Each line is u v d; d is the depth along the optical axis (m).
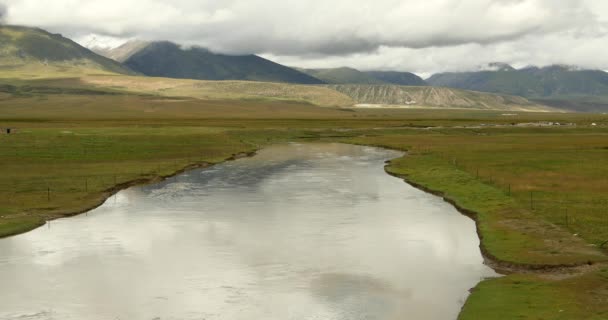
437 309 28.50
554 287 30.33
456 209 54.53
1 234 43.72
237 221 48.88
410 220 49.38
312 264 36.22
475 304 28.14
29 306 29.09
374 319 27.28
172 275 34.03
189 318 27.58
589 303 27.69
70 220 49.78
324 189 66.88
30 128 147.50
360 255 38.25
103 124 183.25
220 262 36.72
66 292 31.14
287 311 28.44
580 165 79.50
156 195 62.84
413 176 75.88
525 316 26.27
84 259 37.44
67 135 121.31
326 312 28.25
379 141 138.75
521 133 163.25
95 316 27.84
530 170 74.94
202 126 184.88
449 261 36.91
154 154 101.94
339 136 161.12
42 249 39.97
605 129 171.50
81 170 79.38
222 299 30.14
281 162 97.56
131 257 37.88
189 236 43.62
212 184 71.19
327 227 46.53
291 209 54.31
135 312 28.33
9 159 88.38
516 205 52.09
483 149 109.44
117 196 62.31
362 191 65.31
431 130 170.88
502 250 38.19
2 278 33.50
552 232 41.84
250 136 156.12
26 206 54.09
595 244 38.41
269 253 38.81
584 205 50.84
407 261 36.91
